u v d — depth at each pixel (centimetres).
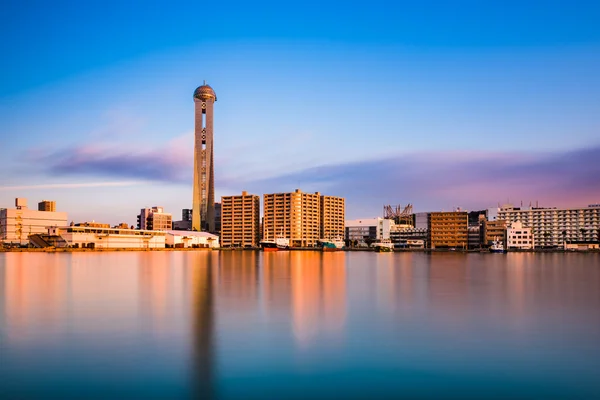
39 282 8200
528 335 3962
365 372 3033
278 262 16300
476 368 3119
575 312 5050
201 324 4331
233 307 5300
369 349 3519
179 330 4078
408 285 7881
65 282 8200
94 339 3769
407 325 4322
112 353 3378
